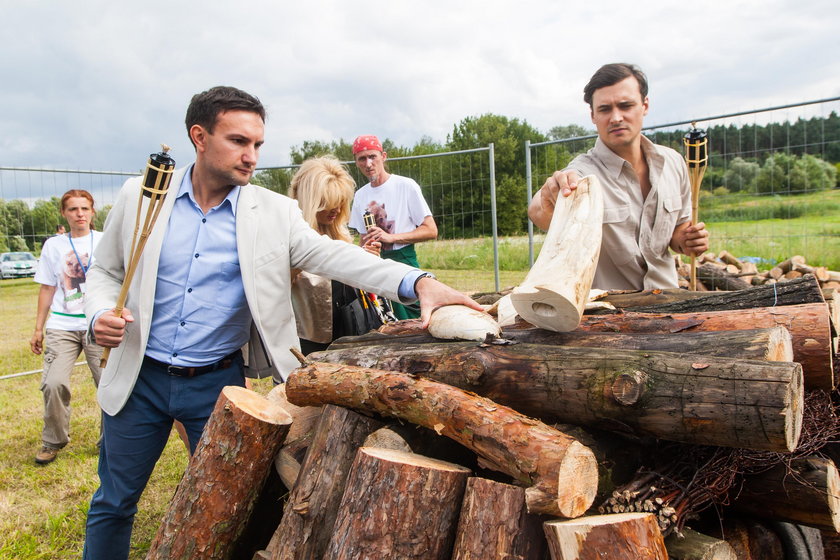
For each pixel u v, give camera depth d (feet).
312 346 11.68
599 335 7.15
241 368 9.31
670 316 7.30
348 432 7.13
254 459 7.33
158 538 7.47
